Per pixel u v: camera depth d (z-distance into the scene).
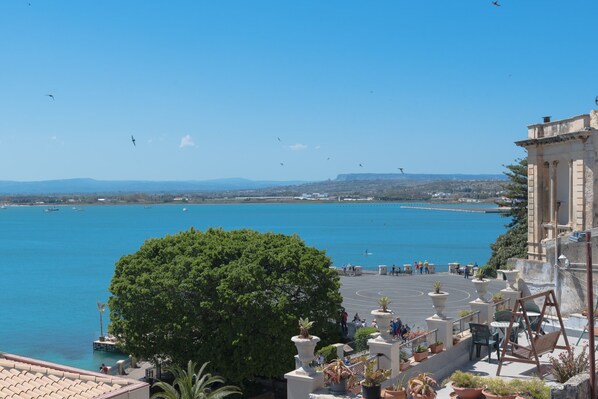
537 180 51.81
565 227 48.66
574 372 21.44
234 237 51.69
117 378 24.56
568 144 48.19
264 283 45.06
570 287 34.09
